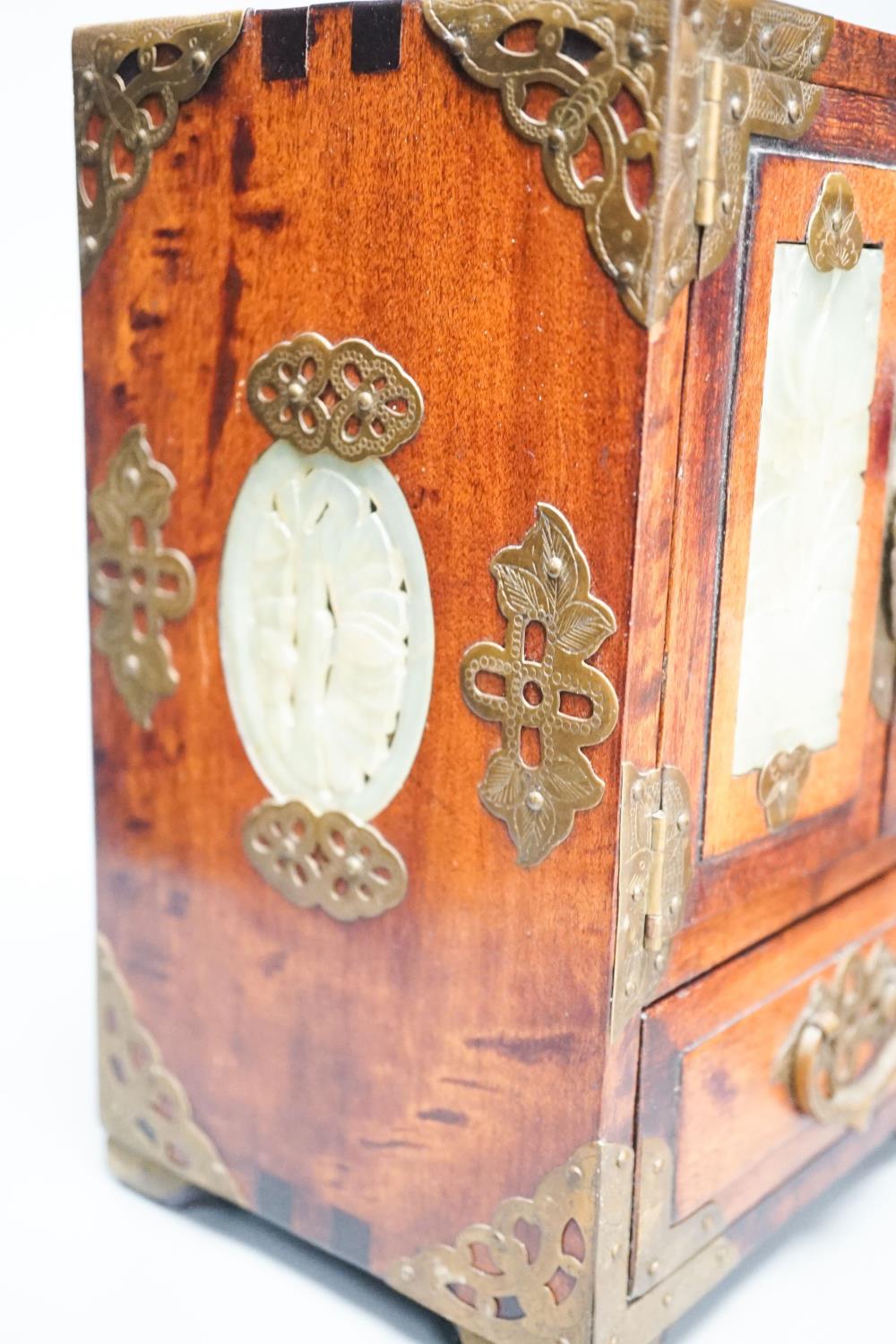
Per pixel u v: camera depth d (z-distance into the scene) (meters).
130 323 1.46
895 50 1.31
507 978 1.29
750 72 1.14
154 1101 1.62
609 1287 1.29
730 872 1.34
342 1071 1.43
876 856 1.58
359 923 1.39
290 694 1.40
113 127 1.42
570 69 1.11
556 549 1.18
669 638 1.20
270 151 1.30
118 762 1.58
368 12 1.21
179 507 1.46
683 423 1.16
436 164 1.19
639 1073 1.27
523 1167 1.31
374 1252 1.45
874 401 1.41
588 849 1.21
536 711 1.22
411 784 1.32
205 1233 1.62
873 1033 1.61
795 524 1.33
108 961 1.64
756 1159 1.46
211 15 1.32
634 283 1.10
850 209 1.30
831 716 1.45
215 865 1.50
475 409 1.21
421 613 1.29
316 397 1.32
